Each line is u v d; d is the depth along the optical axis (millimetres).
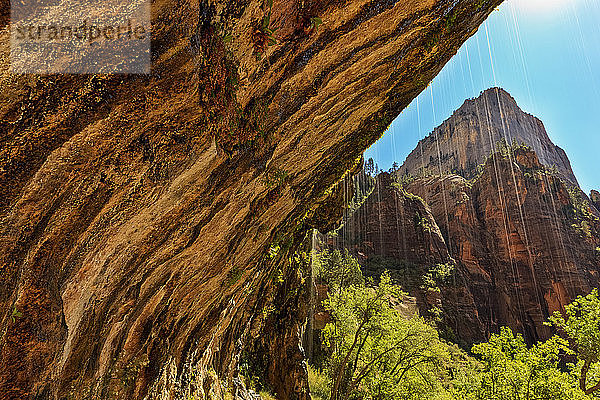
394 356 16047
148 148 2047
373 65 4035
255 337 13570
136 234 2455
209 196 3096
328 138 5184
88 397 2529
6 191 1497
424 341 15742
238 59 2322
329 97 3941
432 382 15359
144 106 1836
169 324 4023
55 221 1758
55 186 1676
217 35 2035
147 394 3760
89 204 1895
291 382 13617
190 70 1936
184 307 4277
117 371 2990
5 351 1658
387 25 3402
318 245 66875
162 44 1734
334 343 17781
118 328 2840
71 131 1607
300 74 3141
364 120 5789
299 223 10375
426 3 3434
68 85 1487
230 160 3014
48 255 1779
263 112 3072
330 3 2643
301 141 4430
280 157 4289
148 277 2959
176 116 2080
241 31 2188
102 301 2430
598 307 14883
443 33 4441
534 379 12945
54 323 1871
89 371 2480
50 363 1934
